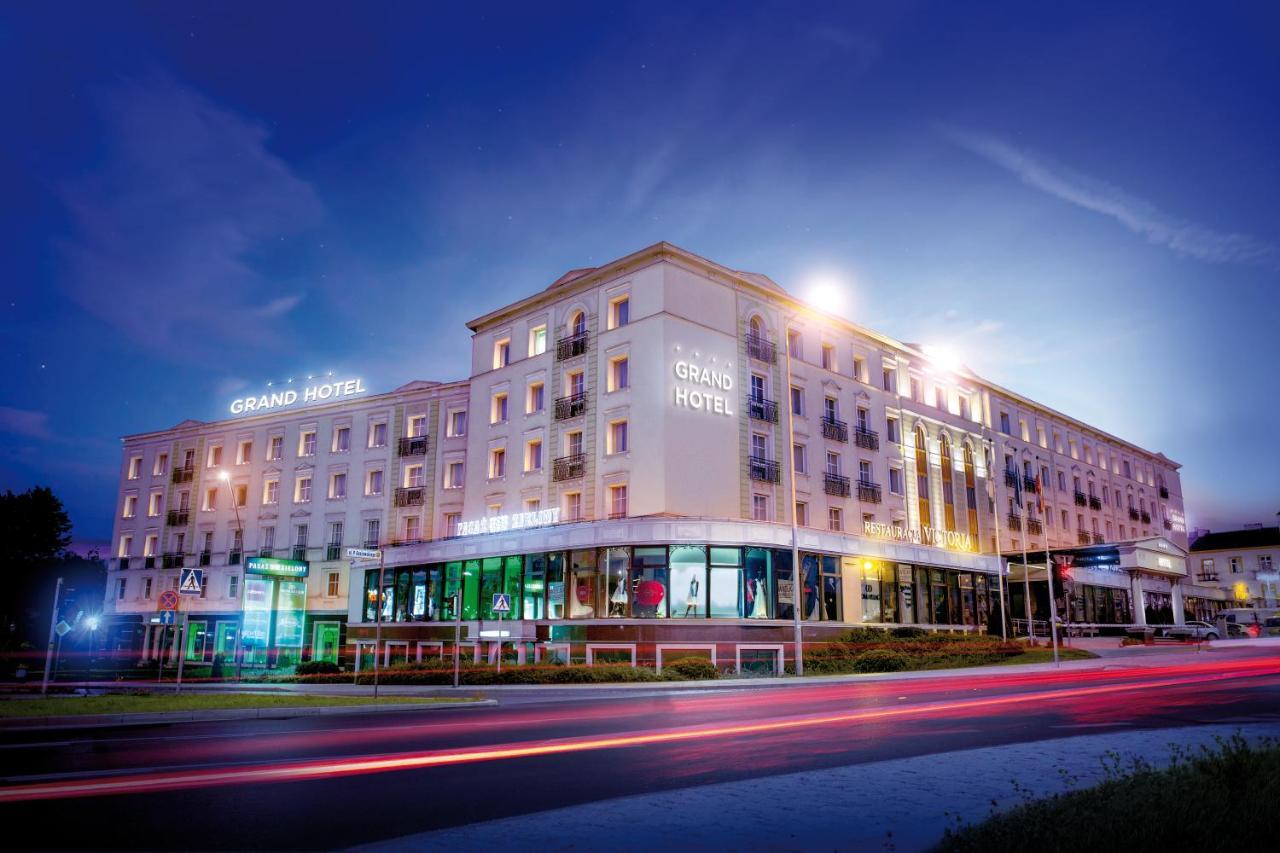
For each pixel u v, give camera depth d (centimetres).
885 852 657
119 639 6519
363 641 4816
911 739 1330
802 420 4544
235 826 778
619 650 3547
